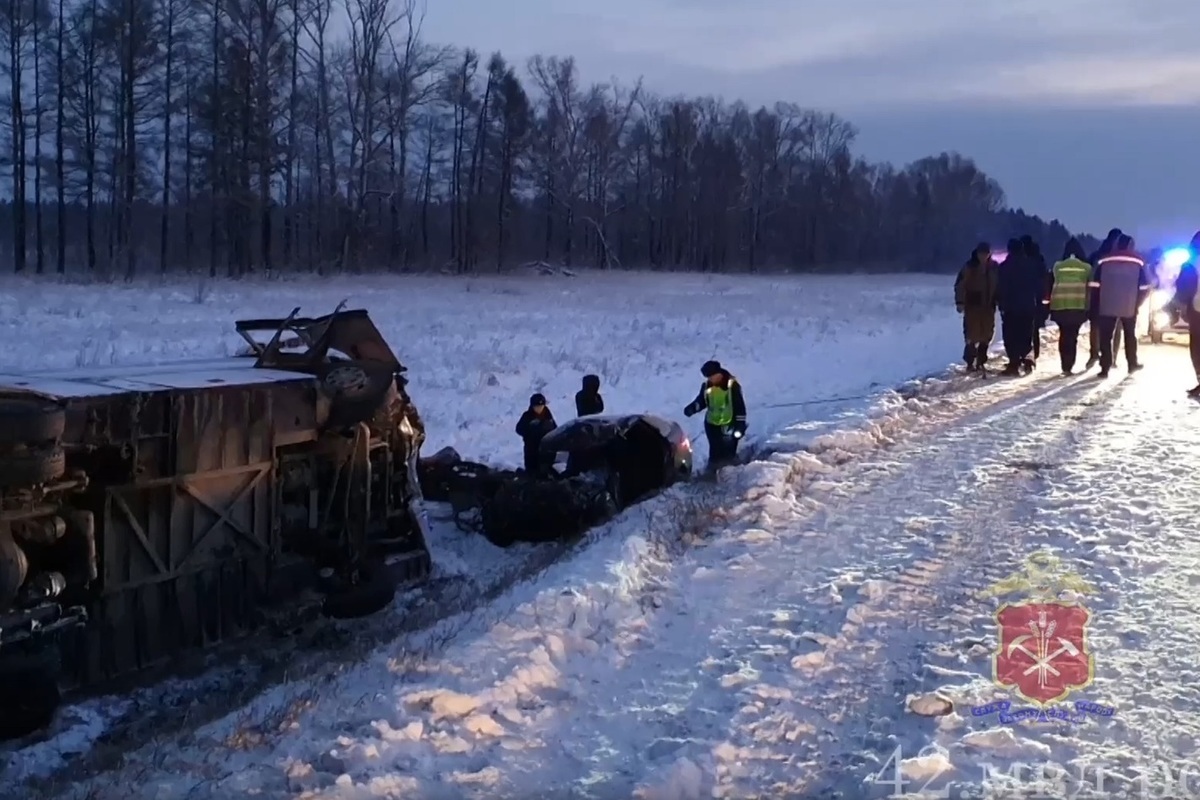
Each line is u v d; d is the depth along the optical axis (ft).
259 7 183.73
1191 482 32.58
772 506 30.55
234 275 172.35
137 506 24.04
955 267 421.18
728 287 212.43
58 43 185.47
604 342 90.74
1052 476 33.83
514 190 259.60
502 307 131.03
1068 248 59.41
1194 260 50.06
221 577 26.08
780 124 361.30
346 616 28.48
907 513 30.12
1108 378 57.26
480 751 16.79
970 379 57.98
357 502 29.48
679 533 28.81
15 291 114.42
